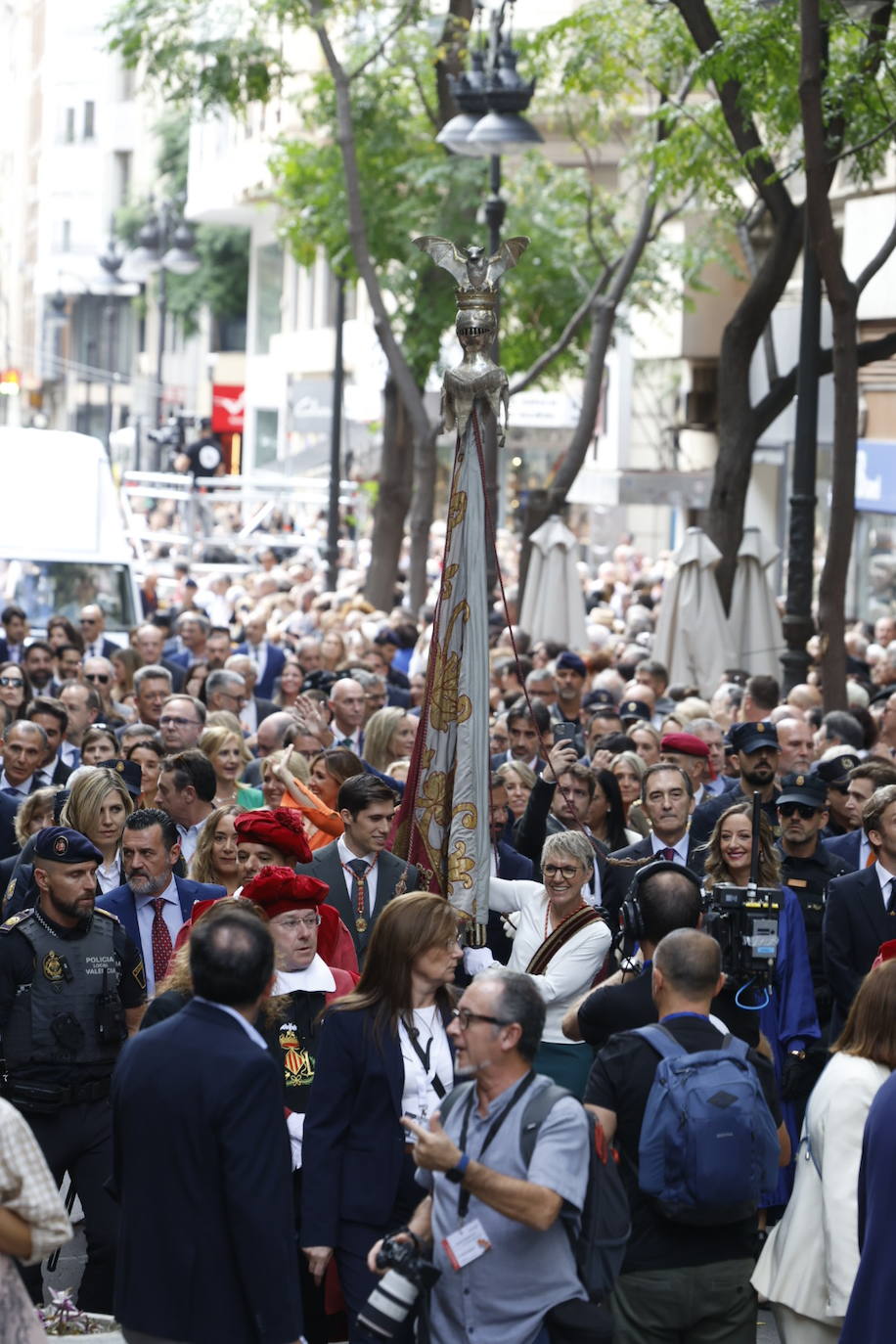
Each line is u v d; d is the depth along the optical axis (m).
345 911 16.06
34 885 16.41
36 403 141.50
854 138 32.75
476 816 15.35
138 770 20.66
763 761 20.14
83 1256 16.94
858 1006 12.71
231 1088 10.59
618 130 56.31
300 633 45.38
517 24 57.88
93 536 43.22
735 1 30.59
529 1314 10.82
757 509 69.25
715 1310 11.57
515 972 11.12
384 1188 12.42
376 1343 10.96
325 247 52.59
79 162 168.75
